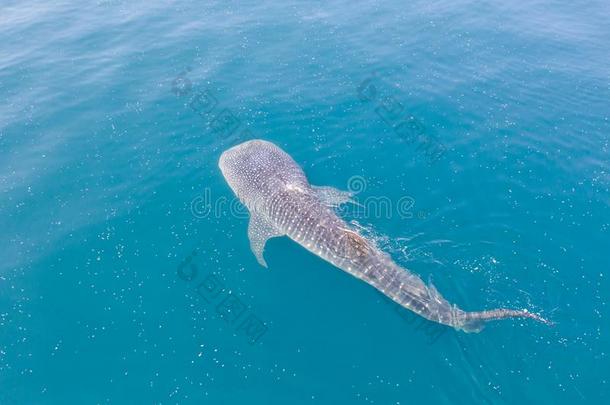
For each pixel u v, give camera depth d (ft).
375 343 43.98
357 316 46.19
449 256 51.11
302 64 83.66
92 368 43.42
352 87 77.87
